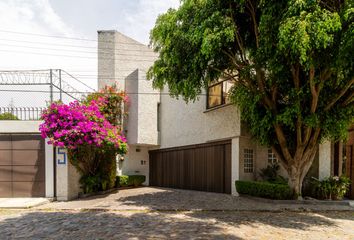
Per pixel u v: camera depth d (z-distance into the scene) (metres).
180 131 16.91
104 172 13.78
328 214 8.95
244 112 11.09
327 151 12.09
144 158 19.22
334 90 9.29
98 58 18.36
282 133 10.41
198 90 10.20
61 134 10.75
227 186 13.40
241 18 9.22
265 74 10.08
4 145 11.64
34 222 7.48
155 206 9.78
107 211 9.02
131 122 17.23
